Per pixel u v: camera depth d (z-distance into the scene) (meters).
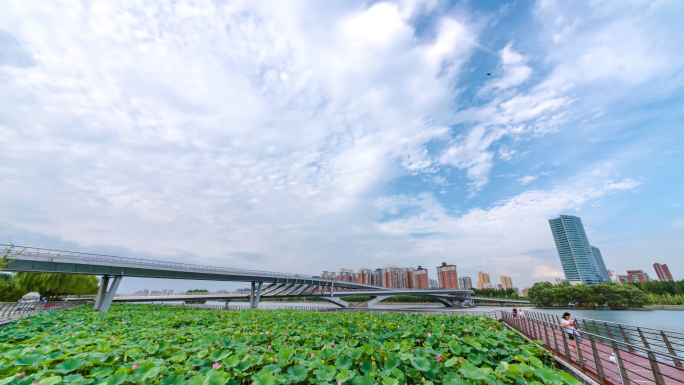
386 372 6.79
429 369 6.96
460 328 13.60
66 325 15.34
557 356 10.76
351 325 16.70
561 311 75.50
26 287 45.91
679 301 93.25
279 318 20.44
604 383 7.72
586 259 175.12
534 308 91.94
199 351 8.81
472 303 117.81
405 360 7.62
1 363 6.62
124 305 43.91
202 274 49.09
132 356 7.74
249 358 7.39
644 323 47.41
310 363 7.22
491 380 6.22
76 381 5.74
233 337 11.43
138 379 5.90
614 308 85.00
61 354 7.41
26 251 28.95
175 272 45.06
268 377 6.02
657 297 97.88
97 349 8.17
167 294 75.12
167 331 12.38
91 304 41.25
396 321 18.25
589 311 78.50
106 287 36.81
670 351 7.77
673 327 39.75
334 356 8.15
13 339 11.18
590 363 10.24
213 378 5.82
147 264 40.53
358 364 7.82
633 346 6.83
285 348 8.23
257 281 60.19
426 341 10.24
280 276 64.25
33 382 5.34
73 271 33.00
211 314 27.33
